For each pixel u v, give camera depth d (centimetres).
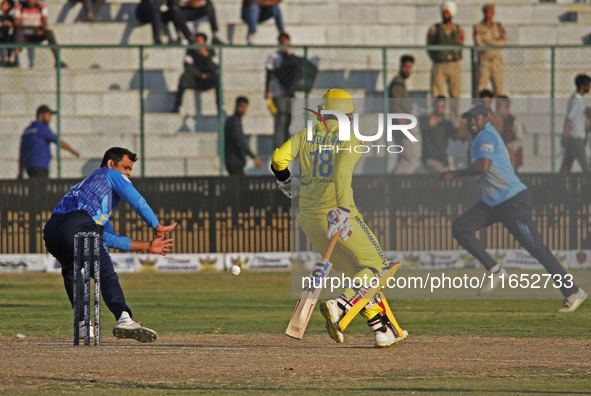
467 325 3466
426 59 7850
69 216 2612
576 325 3469
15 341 2869
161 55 8106
